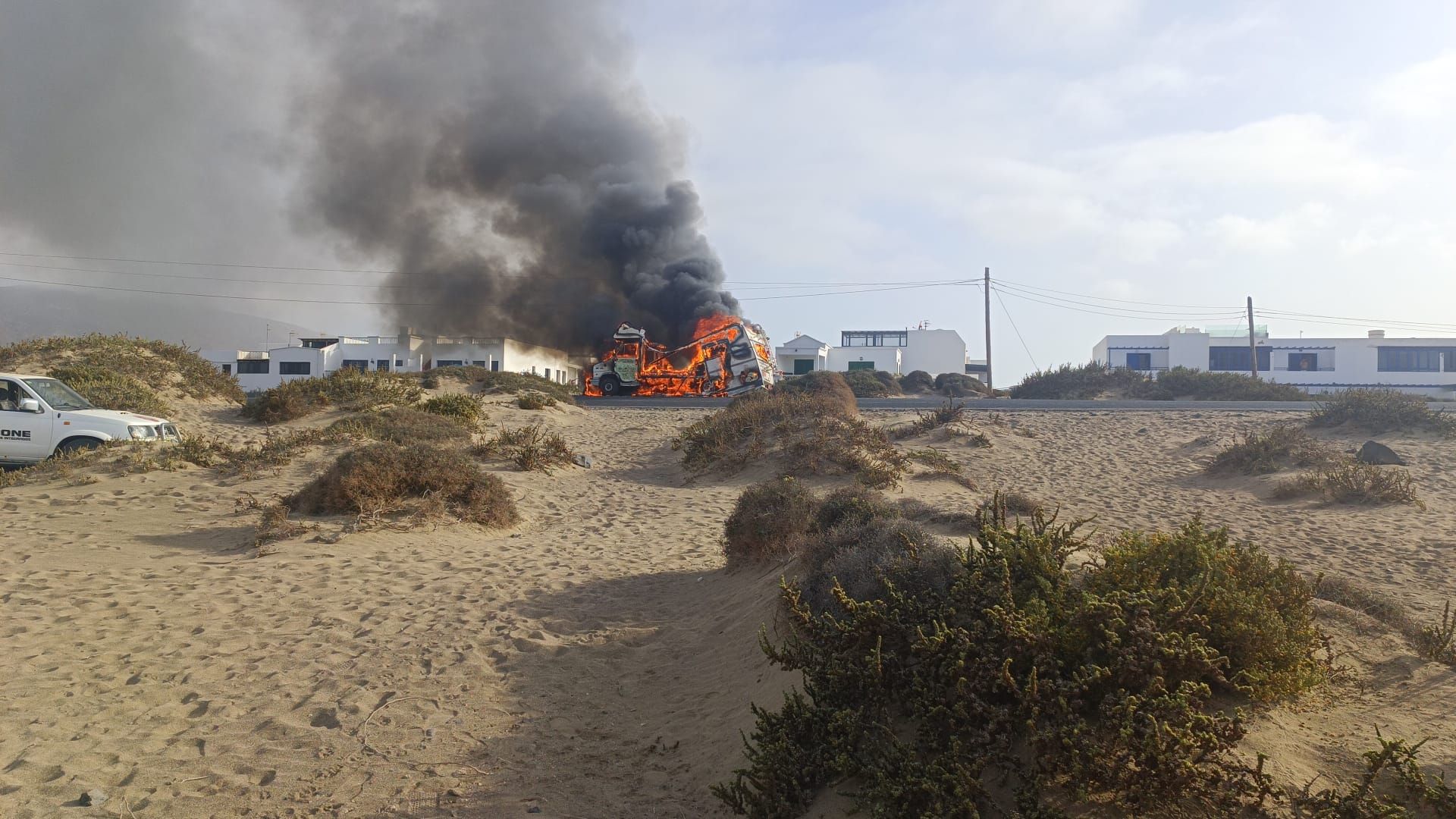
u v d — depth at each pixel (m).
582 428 24.62
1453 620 5.62
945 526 9.15
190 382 24.41
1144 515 13.75
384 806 4.46
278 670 6.43
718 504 15.47
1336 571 9.44
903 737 4.02
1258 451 17.02
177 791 4.59
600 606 8.62
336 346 57.41
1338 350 59.09
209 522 11.75
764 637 4.78
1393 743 3.49
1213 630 4.30
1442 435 18.69
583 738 5.39
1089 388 37.75
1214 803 3.40
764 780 4.02
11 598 7.94
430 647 7.05
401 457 12.87
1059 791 3.55
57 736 5.16
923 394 48.41
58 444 14.64
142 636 7.07
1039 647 3.85
